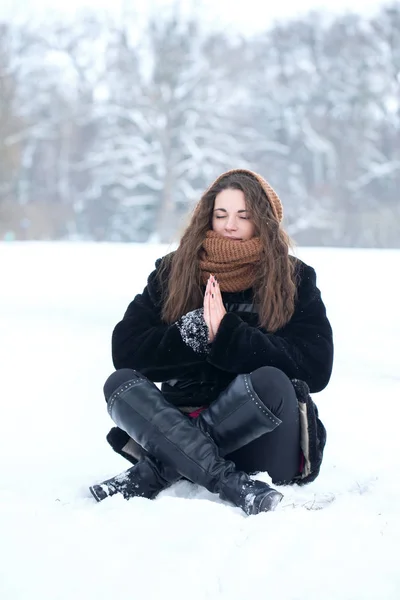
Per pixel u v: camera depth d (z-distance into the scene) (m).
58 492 3.91
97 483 4.01
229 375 4.06
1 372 7.43
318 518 3.17
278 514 3.23
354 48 68.00
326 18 70.12
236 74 67.56
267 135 67.12
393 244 62.38
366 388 6.93
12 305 12.68
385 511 3.47
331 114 66.62
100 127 67.62
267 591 2.69
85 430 5.54
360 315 11.45
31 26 67.94
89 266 20.14
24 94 67.62
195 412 4.05
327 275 16.78
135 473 3.72
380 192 63.75
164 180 63.38
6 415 5.90
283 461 3.86
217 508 3.30
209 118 64.81
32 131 67.00
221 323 3.99
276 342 4.00
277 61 69.88
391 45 68.50
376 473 4.35
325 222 62.59
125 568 2.83
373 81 66.62
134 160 64.00
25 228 62.91
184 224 4.39
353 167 64.31
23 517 3.25
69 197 66.69
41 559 2.89
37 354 8.35
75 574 2.80
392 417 5.91
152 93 64.56
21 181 67.06
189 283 4.22
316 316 4.17
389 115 66.69
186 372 4.09
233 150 64.81
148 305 4.33
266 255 4.17
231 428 3.71
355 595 2.67
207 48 67.44
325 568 2.80
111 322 10.98
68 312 11.96
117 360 4.18
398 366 7.95
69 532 3.10
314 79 68.00
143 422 3.70
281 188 64.94
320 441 4.01
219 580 2.76
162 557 2.90
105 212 65.00
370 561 2.83
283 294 4.14
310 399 3.90
